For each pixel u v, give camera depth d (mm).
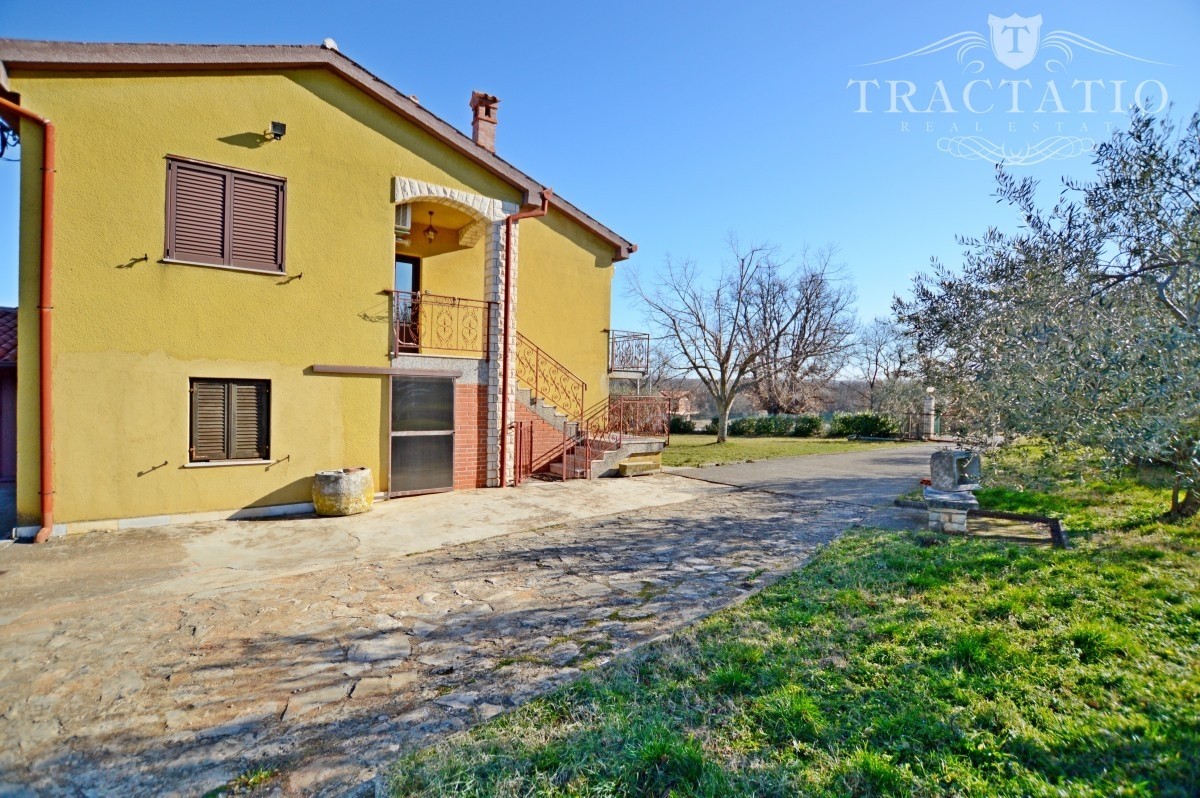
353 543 6562
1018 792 2270
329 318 8445
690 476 12109
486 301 10273
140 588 5012
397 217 9516
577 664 3574
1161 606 4098
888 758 2484
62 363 6633
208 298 7492
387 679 3404
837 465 14312
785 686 3125
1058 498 8250
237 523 7449
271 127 7875
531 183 10438
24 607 4543
